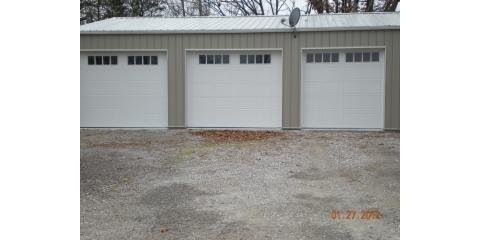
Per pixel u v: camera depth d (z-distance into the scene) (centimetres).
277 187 562
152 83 1158
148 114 1164
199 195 527
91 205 488
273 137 1004
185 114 1150
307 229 407
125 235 397
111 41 1142
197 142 937
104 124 1170
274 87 1134
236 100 1146
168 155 788
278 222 427
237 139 976
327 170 660
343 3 2150
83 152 820
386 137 1000
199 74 1149
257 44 1118
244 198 512
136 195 528
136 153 809
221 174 638
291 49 1110
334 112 1121
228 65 1142
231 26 1191
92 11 2277
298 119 1120
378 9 2117
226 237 389
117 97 1167
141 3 2314
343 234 394
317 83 1123
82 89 1166
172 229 411
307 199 507
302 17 1308
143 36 1138
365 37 1089
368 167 677
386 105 1096
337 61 1112
